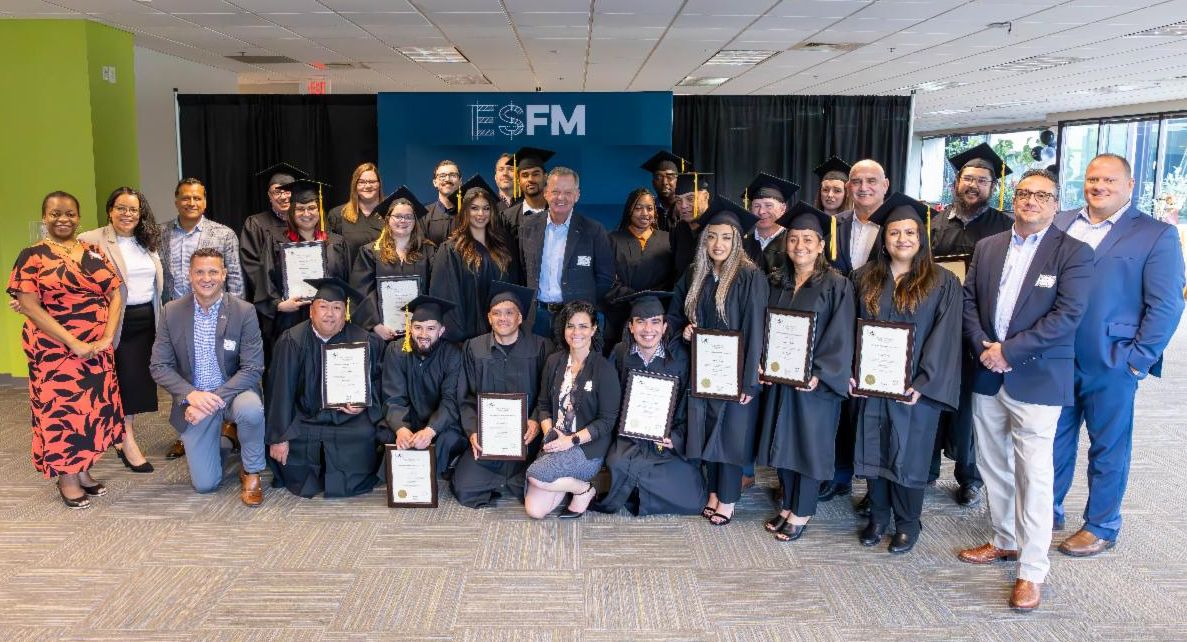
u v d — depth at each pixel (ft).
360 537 11.42
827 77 36.06
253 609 9.41
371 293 14.14
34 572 10.29
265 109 26.27
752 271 11.27
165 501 12.75
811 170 28.60
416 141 21.24
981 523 12.05
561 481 11.86
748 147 28.50
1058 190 9.48
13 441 15.96
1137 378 10.36
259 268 14.69
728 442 11.50
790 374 10.87
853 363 10.73
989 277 10.03
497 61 32.17
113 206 13.62
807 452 10.93
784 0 21.01
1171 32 24.98
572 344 12.21
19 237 22.39
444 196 16.71
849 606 9.55
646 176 21.24
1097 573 10.38
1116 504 10.82
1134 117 46.32
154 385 14.20
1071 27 24.23
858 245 12.82
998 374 9.84
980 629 9.04
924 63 31.68
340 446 12.75
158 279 14.16
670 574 10.36
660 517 12.22
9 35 22.07
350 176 26.25
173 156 30.83
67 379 12.16
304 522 11.94
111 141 23.70
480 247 14.07
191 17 23.08
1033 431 9.39
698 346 11.44
